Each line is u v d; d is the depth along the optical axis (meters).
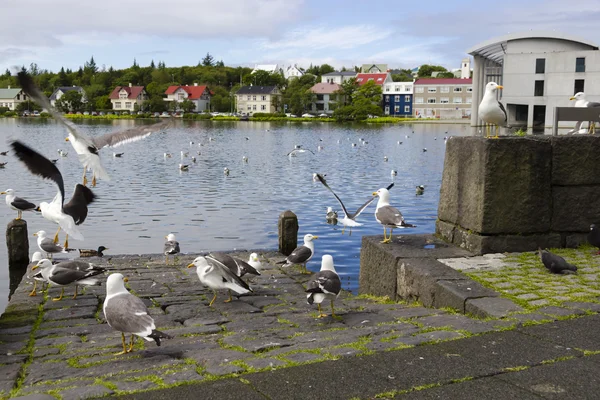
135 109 144.38
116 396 4.39
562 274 8.05
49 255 14.48
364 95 135.38
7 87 159.88
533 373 4.66
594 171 9.52
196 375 4.84
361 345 5.49
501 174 9.16
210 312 8.72
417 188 28.66
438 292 7.64
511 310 6.52
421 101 139.62
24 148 7.16
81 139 6.91
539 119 71.75
